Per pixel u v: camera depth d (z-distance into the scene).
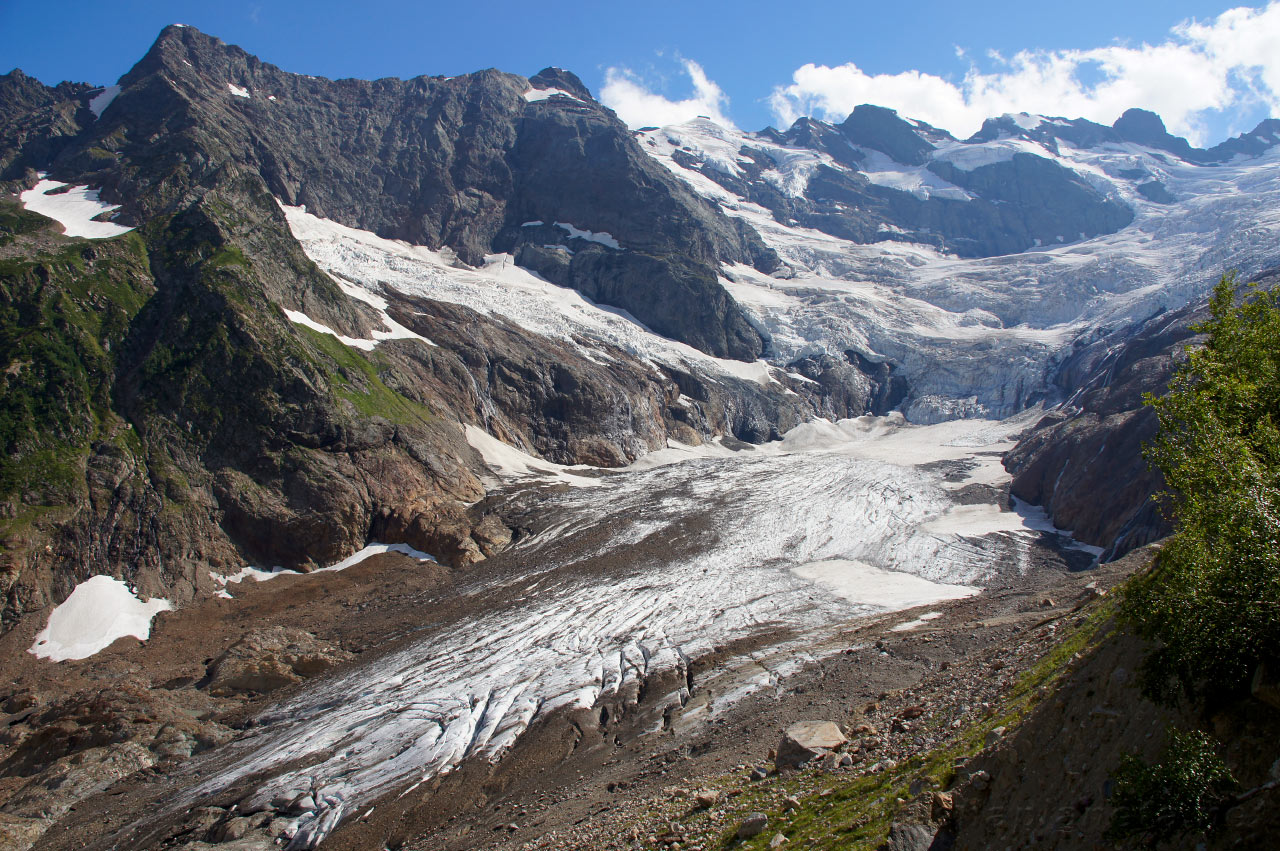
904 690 23.83
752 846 14.88
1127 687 11.02
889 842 12.14
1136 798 8.98
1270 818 7.85
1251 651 9.01
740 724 26.50
